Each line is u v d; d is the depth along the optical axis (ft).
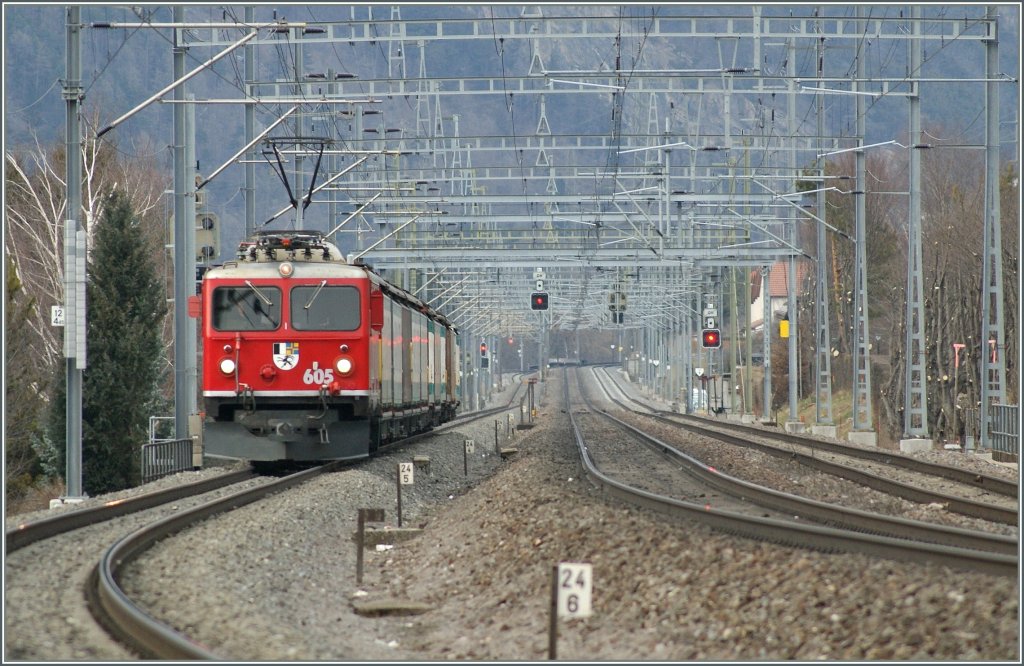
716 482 280.72
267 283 312.91
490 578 176.55
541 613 148.36
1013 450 397.39
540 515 213.87
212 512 223.92
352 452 315.78
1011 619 115.14
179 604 143.02
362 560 190.80
